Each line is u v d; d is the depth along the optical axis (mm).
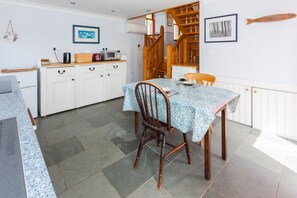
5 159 539
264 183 1647
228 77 3068
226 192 1545
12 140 648
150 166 1909
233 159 2023
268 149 2227
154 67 4992
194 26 4105
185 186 1620
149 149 2242
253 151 2186
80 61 3830
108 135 2619
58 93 3467
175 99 1736
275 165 1910
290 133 2496
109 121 3152
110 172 1809
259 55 2697
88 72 3859
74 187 1602
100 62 4035
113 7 3645
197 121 1508
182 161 1992
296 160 1991
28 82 3078
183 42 4309
